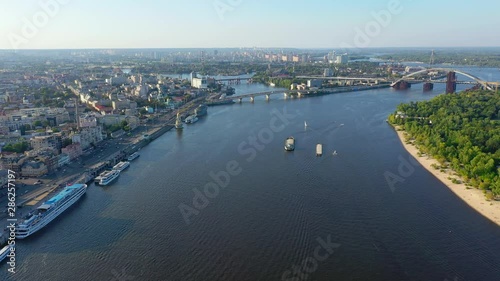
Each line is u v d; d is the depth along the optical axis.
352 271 170.38
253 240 194.88
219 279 165.88
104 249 188.50
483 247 187.25
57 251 187.50
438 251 184.38
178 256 182.00
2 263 177.50
